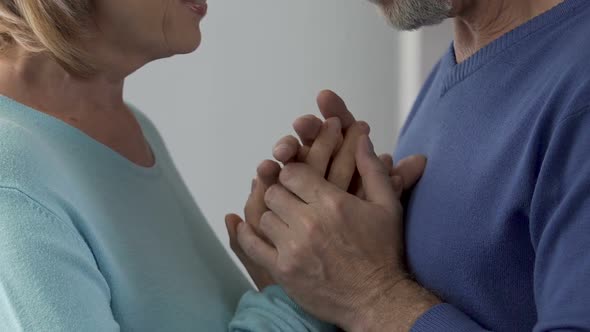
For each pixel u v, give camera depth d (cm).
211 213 205
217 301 101
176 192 109
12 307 73
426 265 99
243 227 108
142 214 95
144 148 105
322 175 106
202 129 200
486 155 94
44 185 78
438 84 113
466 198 95
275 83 205
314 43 206
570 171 81
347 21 206
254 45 202
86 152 90
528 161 87
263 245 105
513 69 97
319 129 108
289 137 108
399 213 104
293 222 100
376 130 213
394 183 105
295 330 98
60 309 74
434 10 106
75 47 88
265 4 200
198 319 95
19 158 77
